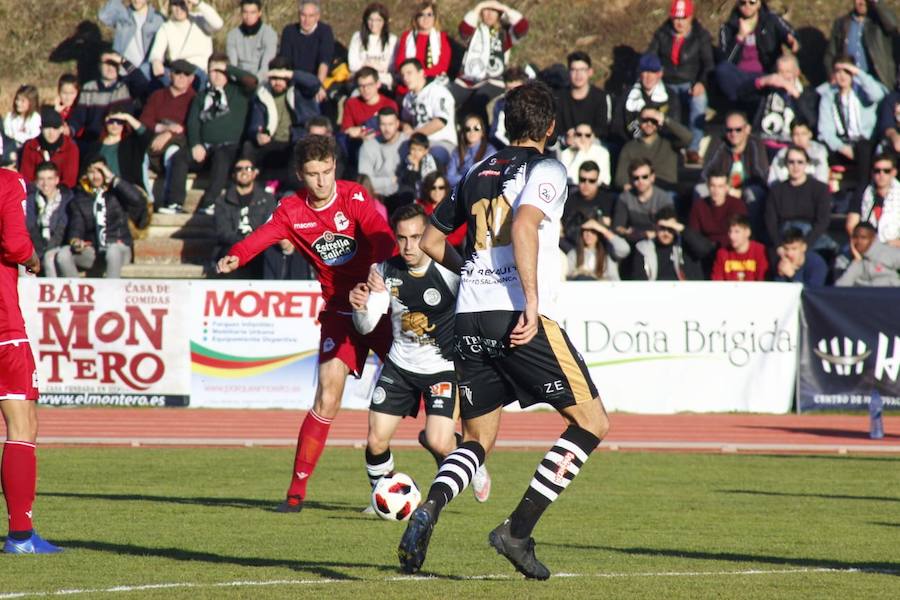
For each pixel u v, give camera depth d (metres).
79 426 35.97
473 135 44.66
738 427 36.47
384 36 53.53
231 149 50.12
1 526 18.27
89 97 54.34
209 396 40.25
